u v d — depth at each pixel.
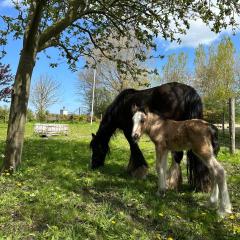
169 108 2.96
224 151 5.29
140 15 3.92
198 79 18.05
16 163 3.38
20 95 3.40
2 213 2.22
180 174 3.04
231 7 3.33
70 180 3.13
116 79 18.95
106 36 4.46
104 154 3.76
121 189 2.88
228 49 15.97
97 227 2.05
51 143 6.28
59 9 4.00
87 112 24.20
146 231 2.05
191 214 2.35
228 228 2.15
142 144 6.48
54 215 2.18
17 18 3.78
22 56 3.43
